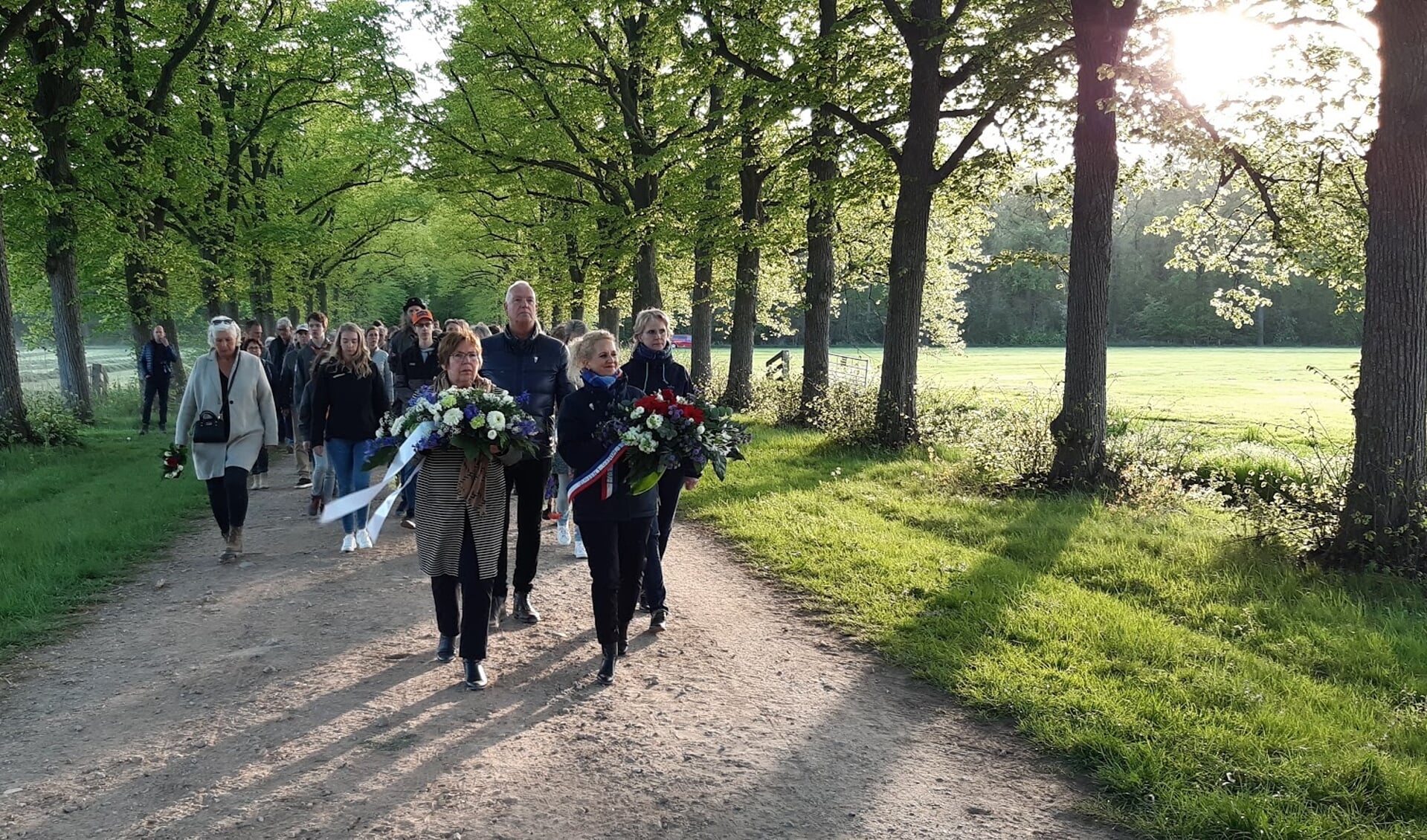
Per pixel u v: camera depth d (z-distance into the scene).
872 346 77.44
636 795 3.50
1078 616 5.44
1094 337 10.06
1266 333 78.44
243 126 22.72
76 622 5.71
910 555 7.06
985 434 11.92
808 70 13.05
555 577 6.80
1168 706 4.12
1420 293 6.55
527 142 20.73
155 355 16.59
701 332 21.78
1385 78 6.64
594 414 4.72
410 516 8.66
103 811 3.36
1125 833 3.25
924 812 3.39
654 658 5.05
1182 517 8.70
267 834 3.19
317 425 7.51
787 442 14.17
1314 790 3.38
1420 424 6.60
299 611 5.92
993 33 11.48
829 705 4.40
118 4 18.22
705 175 16.86
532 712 4.29
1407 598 5.95
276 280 27.27
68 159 16.34
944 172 12.91
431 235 38.75
